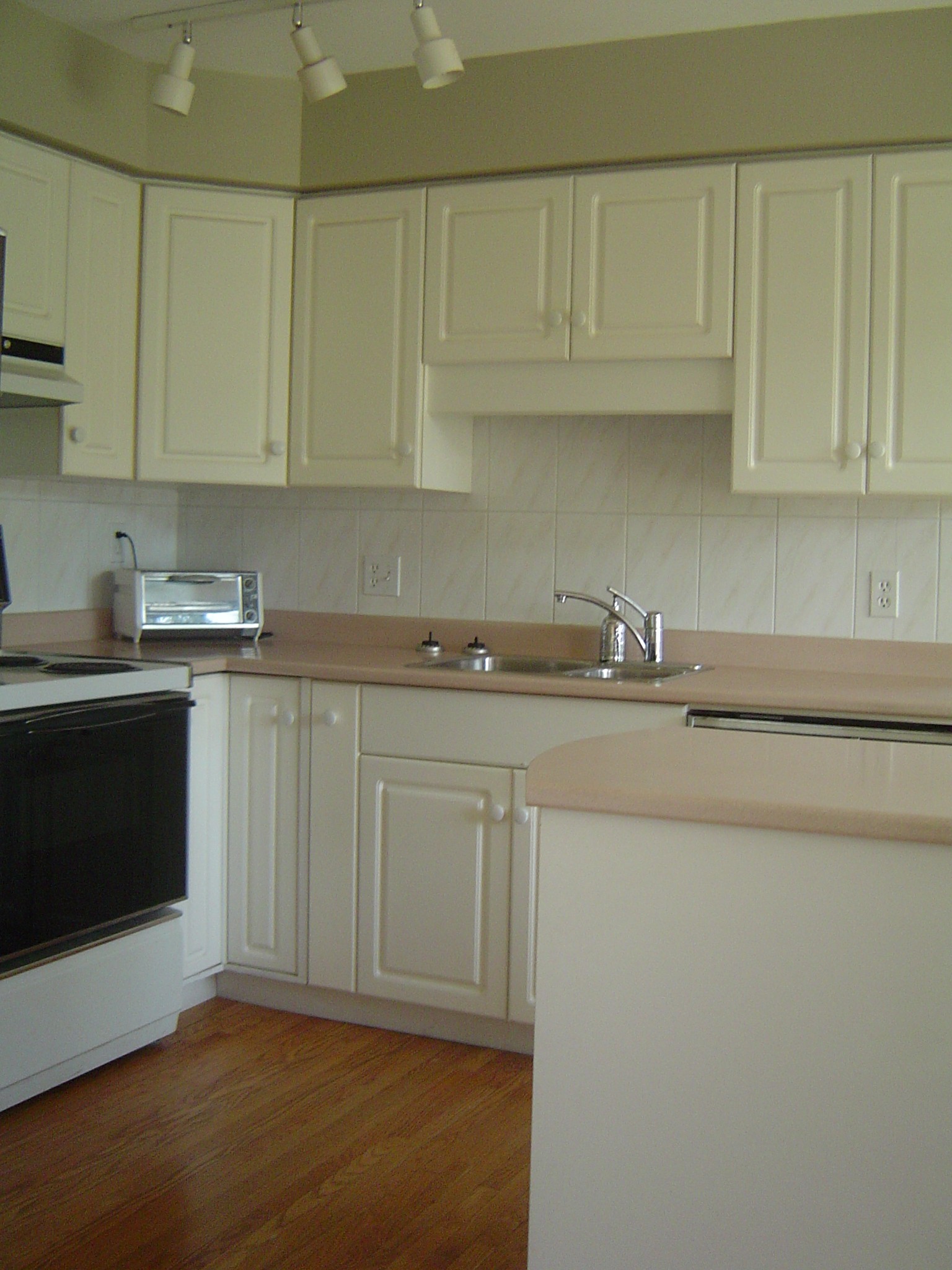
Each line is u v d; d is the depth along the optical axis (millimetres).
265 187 3252
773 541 3203
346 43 2963
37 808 2506
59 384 2855
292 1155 2363
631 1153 1504
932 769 1619
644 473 3328
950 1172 1372
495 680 2801
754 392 2871
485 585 3514
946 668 3029
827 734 2578
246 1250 2041
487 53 3016
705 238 2896
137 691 2775
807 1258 1435
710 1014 1465
